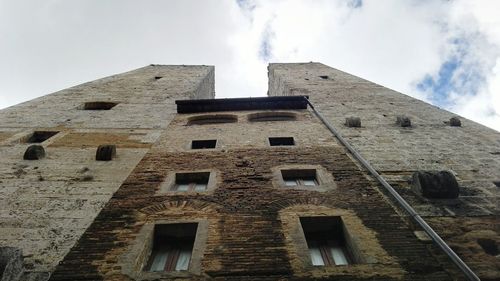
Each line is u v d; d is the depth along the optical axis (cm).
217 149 975
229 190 752
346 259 602
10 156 920
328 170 840
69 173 834
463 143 1017
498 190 768
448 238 613
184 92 1681
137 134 1105
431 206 705
